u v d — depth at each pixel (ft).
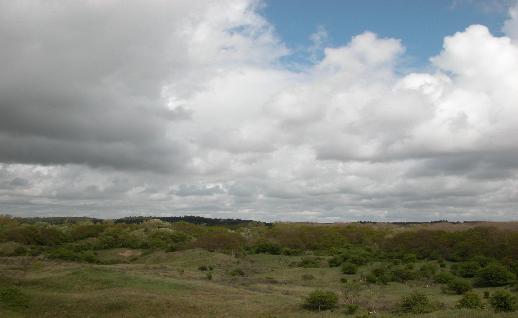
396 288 236.22
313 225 595.88
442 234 408.05
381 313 155.33
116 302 161.68
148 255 408.67
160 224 644.27
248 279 265.13
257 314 152.97
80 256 353.51
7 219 606.55
